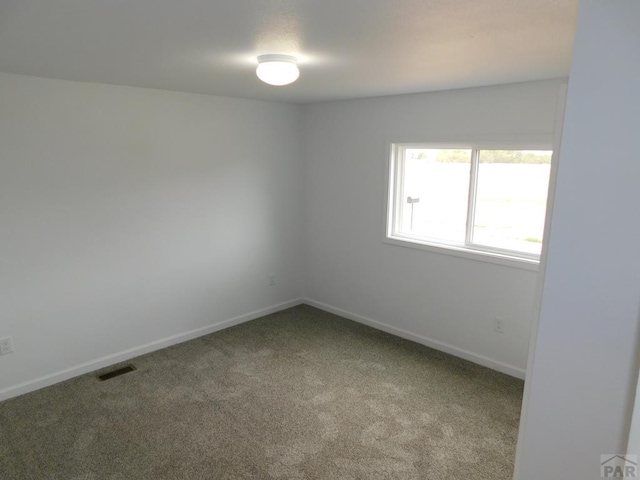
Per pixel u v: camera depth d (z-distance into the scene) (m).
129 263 3.56
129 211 3.49
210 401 3.02
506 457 2.49
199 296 4.08
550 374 1.07
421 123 3.71
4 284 2.96
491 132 3.31
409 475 2.35
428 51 2.10
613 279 0.94
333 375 3.40
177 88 3.45
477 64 2.42
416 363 3.62
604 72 0.89
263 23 1.65
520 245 3.41
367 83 3.12
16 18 1.60
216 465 2.41
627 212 0.90
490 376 3.41
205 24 1.67
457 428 2.75
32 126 2.94
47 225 3.09
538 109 3.05
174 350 3.82
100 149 3.27
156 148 3.58
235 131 4.09
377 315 4.36
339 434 2.68
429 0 1.38
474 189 3.58
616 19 0.87
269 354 3.76
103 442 2.59
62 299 3.23
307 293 5.01
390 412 2.92
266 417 2.85
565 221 0.99
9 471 2.35
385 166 4.02
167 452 2.51
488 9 1.47
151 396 3.08
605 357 0.98
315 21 1.62
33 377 3.16
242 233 4.32
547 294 1.04
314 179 4.68
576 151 0.95
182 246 3.88
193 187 3.87
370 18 1.57
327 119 4.43
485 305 3.54
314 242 4.83
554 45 1.97
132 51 2.14
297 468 2.39
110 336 3.53
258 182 4.36
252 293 4.54
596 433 1.03
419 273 3.94
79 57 2.30
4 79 2.79
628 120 0.88
